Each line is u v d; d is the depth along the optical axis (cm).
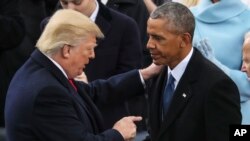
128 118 649
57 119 595
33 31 934
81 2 777
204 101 610
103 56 795
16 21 869
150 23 614
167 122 626
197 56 630
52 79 604
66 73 624
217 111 605
